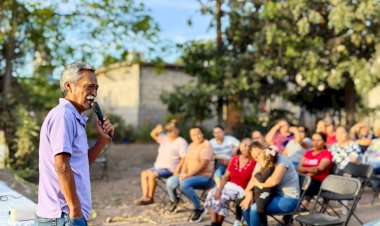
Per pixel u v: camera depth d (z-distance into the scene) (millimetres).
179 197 7871
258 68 13836
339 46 13367
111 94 26625
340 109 17500
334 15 12672
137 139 23672
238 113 16656
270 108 18047
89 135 18844
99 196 9414
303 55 13539
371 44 13695
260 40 14039
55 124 2773
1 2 12164
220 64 14469
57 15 13289
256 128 15305
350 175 7438
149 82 24312
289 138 9273
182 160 7969
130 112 24797
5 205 4633
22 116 10898
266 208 5738
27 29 13266
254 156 5980
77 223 2752
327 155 7012
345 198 6477
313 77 13430
